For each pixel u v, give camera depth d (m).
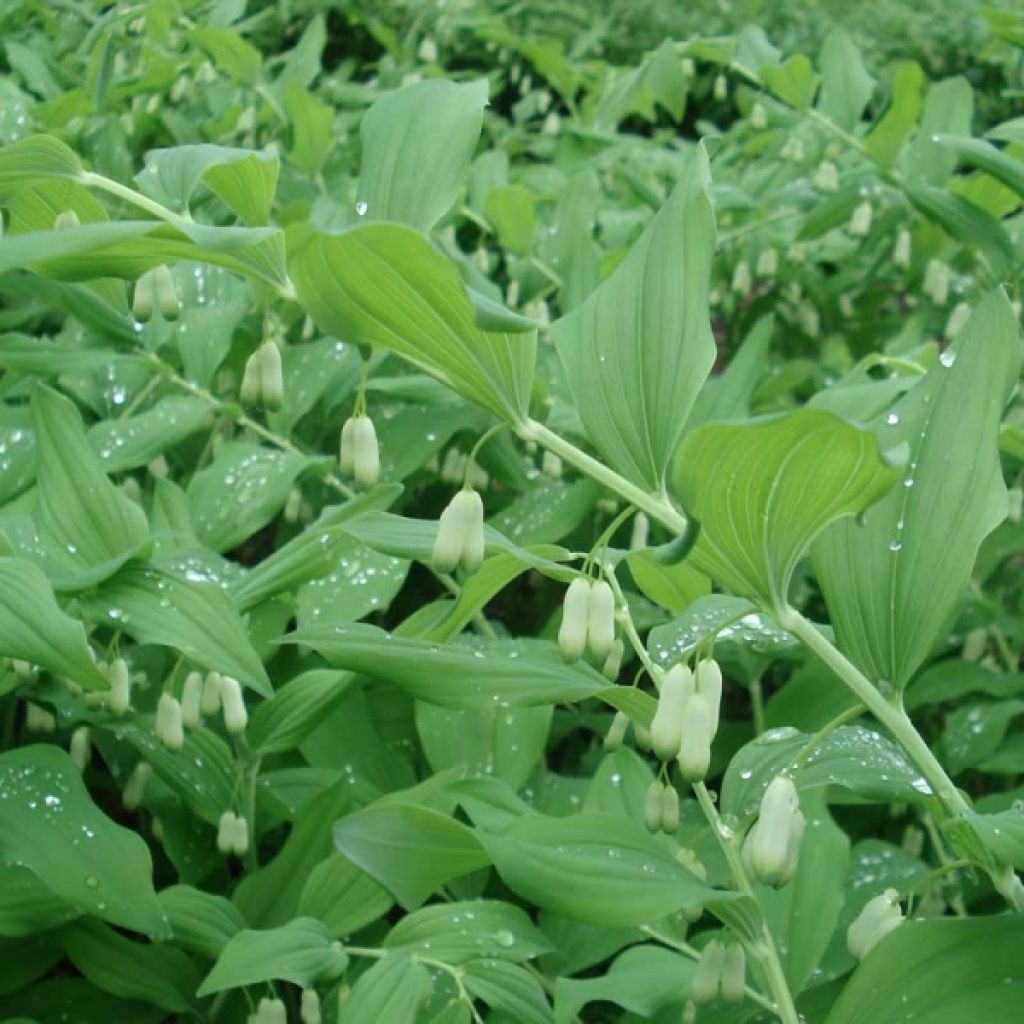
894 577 0.63
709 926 0.83
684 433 0.90
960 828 0.62
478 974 0.68
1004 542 0.94
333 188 1.26
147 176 0.65
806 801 0.75
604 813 0.64
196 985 0.75
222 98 1.39
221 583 0.74
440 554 0.63
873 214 1.21
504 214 1.08
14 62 1.36
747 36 1.34
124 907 0.69
